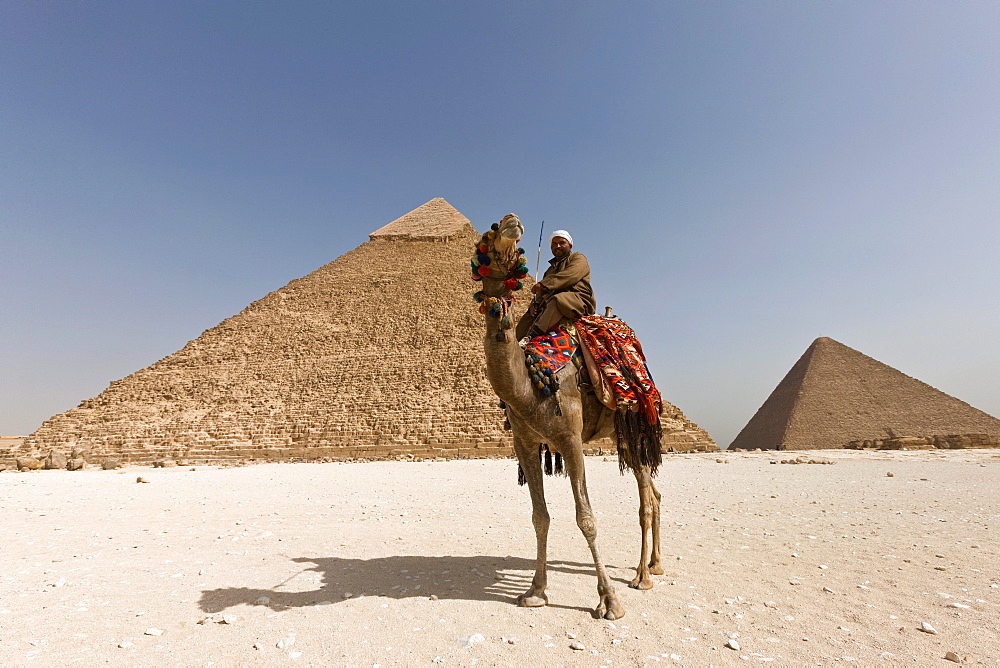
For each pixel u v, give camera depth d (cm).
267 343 8844
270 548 805
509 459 4584
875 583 603
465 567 679
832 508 1214
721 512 1173
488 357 522
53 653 417
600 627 476
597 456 4169
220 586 598
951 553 741
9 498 1568
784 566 684
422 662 404
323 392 7325
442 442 5519
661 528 969
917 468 2673
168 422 6875
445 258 10581
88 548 812
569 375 570
